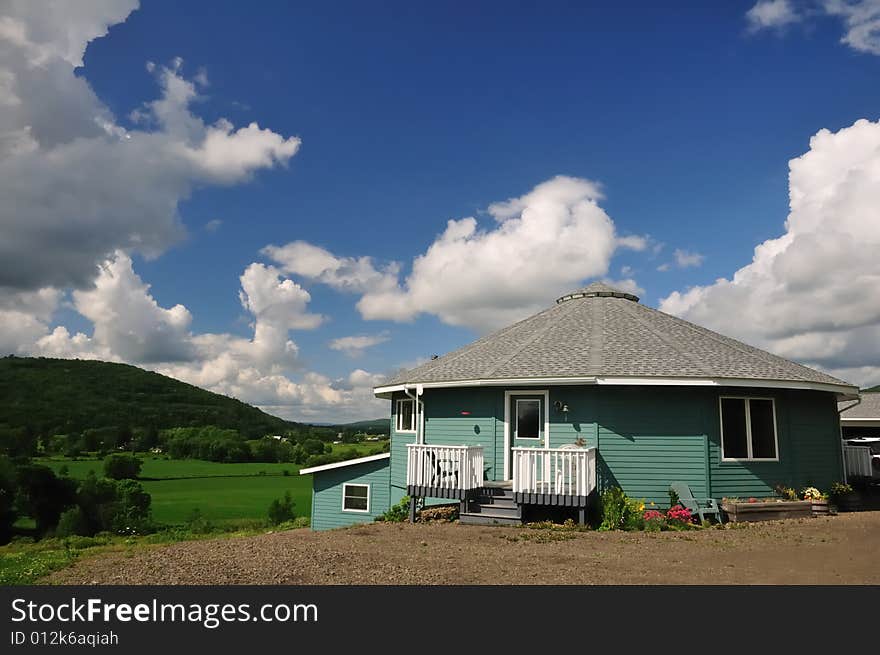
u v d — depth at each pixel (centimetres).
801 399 1691
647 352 1623
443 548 1117
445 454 1497
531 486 1397
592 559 1020
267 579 887
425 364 2105
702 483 1491
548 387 1594
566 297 2170
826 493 1667
